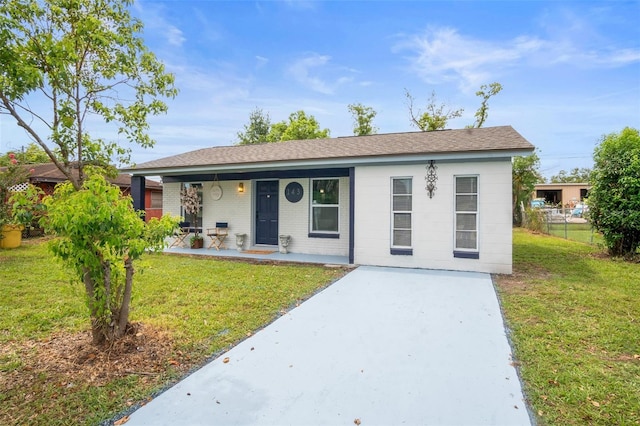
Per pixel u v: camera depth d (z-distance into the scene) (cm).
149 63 399
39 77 308
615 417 249
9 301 532
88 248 324
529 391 284
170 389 287
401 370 320
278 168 975
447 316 474
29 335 402
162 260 931
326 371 318
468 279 699
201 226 1201
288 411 256
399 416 250
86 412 255
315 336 404
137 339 371
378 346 375
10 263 847
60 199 347
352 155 841
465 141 854
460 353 357
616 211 932
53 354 351
